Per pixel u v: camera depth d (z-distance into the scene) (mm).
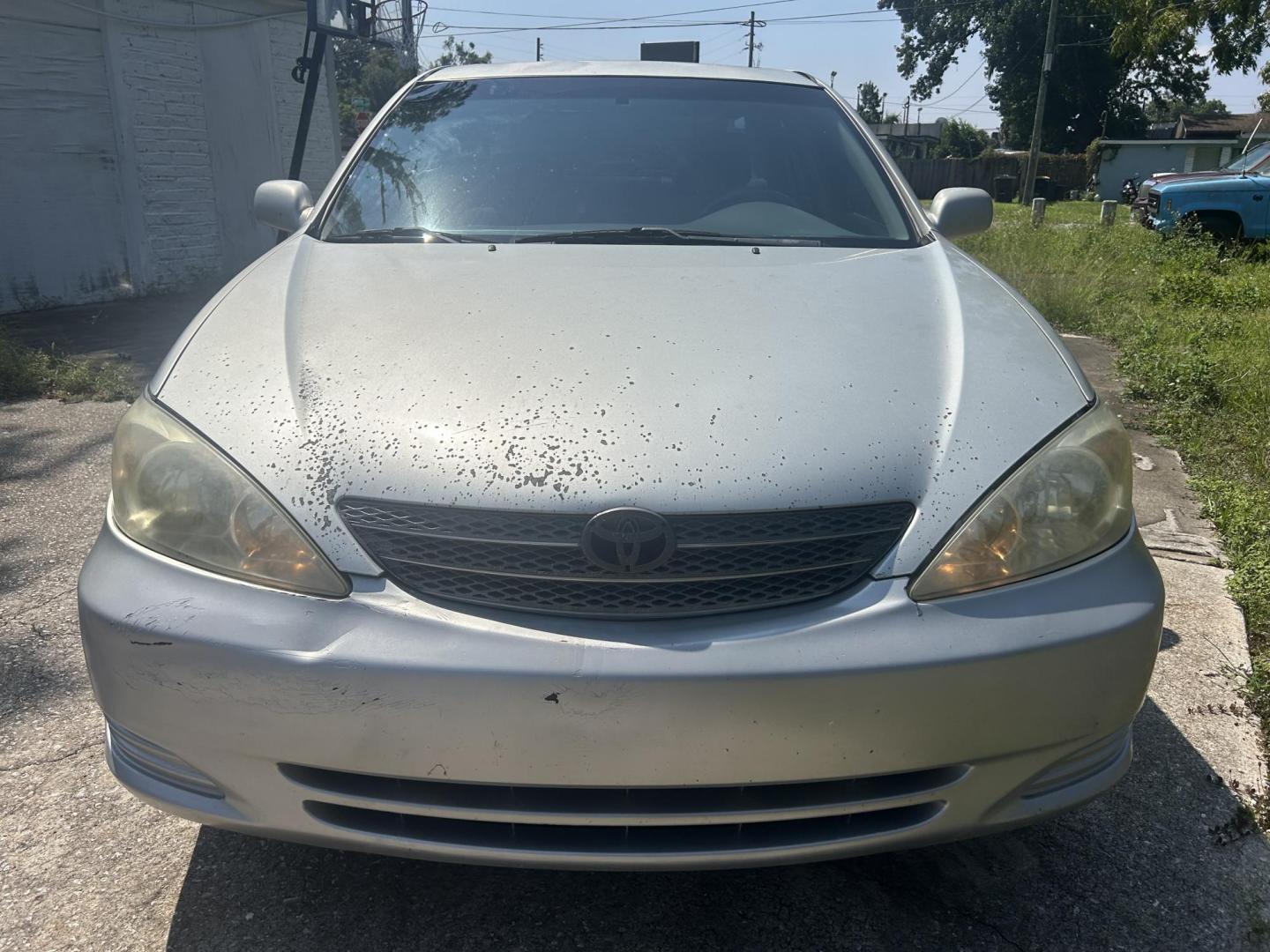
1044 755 1685
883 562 1652
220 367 1909
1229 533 3637
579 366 1845
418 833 1645
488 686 1548
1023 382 1895
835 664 1562
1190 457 4594
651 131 2941
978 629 1613
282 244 2621
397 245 2512
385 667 1562
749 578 1628
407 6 8969
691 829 1631
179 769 1714
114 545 1773
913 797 1647
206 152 9648
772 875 2068
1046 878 2053
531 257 2387
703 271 2295
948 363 1929
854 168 2896
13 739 2447
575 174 2783
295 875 2047
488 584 1626
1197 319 7457
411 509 1650
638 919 1952
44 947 1850
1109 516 1786
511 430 1708
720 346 1919
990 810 1697
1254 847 2139
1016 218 18188
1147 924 1938
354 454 1703
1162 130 57188
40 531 3664
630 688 1540
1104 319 7820
